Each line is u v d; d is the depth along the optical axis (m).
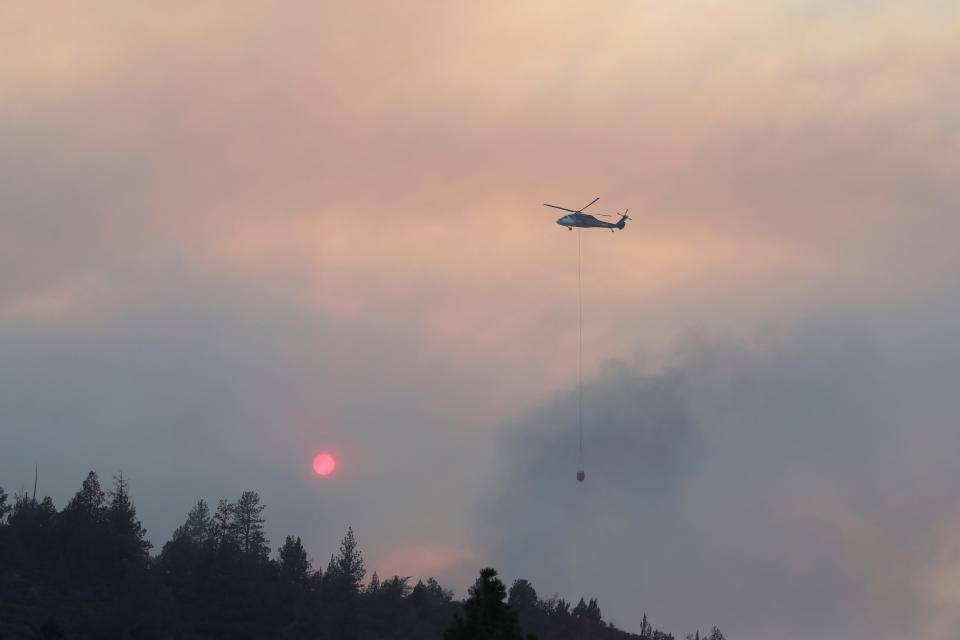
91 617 192.25
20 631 177.62
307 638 199.38
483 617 79.06
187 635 189.62
